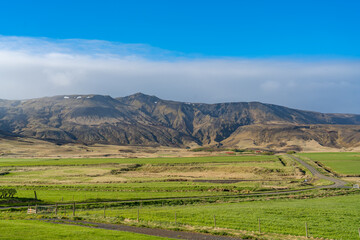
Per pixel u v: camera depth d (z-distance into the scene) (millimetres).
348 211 59656
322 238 41438
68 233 38281
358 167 165375
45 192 90250
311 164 179125
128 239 36594
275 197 83312
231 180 126312
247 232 43562
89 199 78125
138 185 106812
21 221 47719
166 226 46125
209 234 42125
